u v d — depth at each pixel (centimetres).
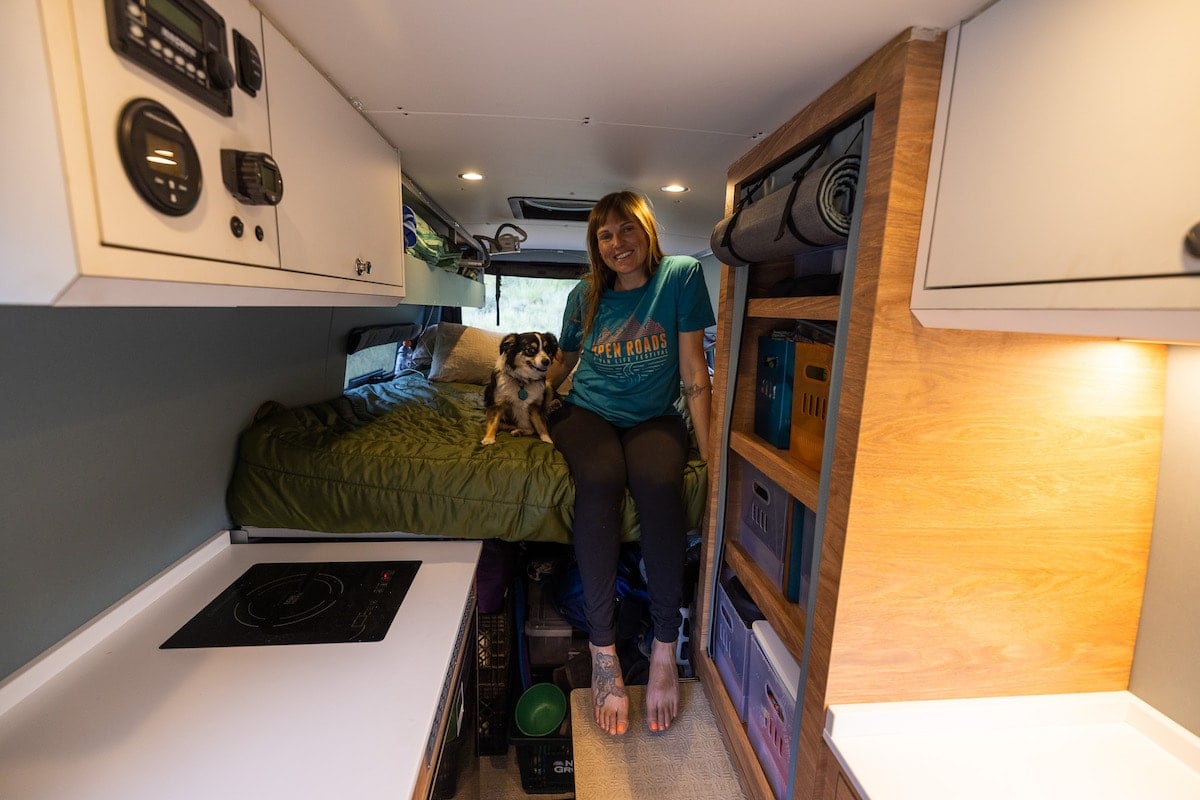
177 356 121
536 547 195
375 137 121
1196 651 86
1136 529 91
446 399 247
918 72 73
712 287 392
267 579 123
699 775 129
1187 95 45
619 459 145
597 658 140
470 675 129
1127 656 95
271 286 75
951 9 67
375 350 308
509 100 106
